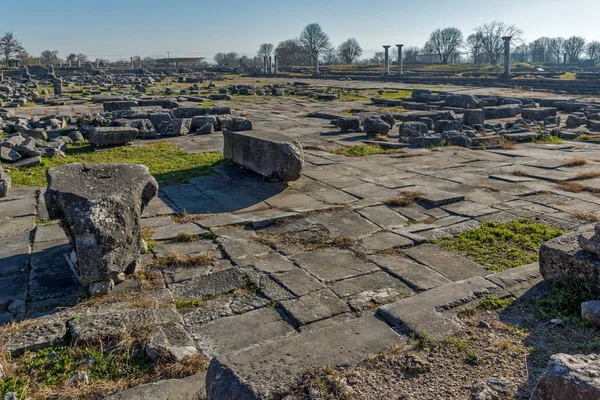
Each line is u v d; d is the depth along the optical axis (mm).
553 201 7430
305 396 2797
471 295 4117
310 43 97625
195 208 7312
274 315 4164
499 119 19141
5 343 3574
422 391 2893
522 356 3230
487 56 96250
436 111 19562
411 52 108938
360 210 7082
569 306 3818
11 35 75625
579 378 2301
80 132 13648
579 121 16281
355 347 3348
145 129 13852
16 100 23656
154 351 3465
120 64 83000
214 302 4395
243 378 2891
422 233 6141
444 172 9625
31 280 4820
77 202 4402
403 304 3969
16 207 7316
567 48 105188
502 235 5965
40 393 3098
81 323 3814
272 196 7926
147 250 5590
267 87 34469
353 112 20750
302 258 5402
